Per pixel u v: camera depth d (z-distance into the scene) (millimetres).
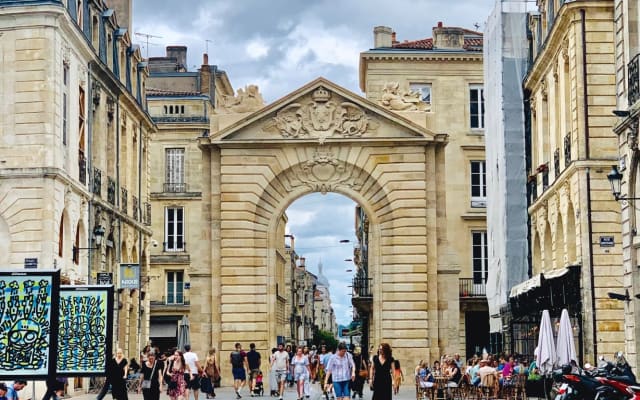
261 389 42094
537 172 44094
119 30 48719
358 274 76625
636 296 28391
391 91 48250
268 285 47656
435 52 58594
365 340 66812
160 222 67438
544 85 43125
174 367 31469
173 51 76562
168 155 67875
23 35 36469
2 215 36031
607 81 35812
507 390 33469
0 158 36281
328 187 47969
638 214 29641
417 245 47375
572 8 35938
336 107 47875
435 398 34750
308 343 147125
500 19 47406
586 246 35188
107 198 45406
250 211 47688
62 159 37750
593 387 21641
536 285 38000
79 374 22109
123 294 48844
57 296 19016
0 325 18938
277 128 47938
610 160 35469
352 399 39781
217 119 48156
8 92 36438
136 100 50750
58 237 36875
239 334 47125
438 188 48031
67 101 38750
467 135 58406
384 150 47844
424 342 46938
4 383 22969
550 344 31828
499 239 47906
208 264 47812
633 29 29766
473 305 56906
